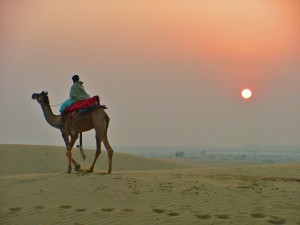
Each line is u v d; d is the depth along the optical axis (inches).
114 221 399.9
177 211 421.7
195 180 551.8
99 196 477.7
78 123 594.9
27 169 1170.0
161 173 627.5
